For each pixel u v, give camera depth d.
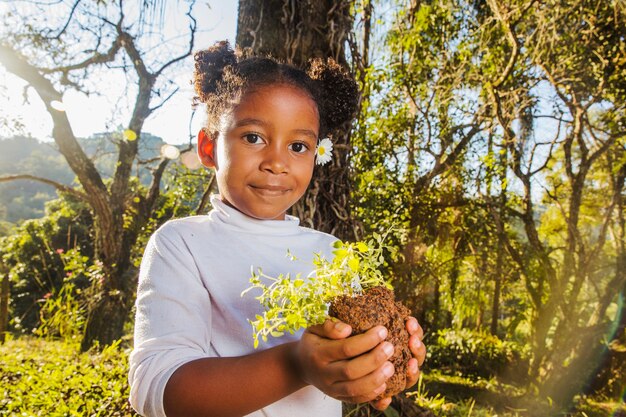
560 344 6.94
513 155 6.71
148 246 1.09
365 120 5.43
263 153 1.01
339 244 0.89
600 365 6.86
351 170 2.29
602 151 6.86
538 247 7.10
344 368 0.69
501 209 6.88
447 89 6.48
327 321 0.75
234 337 1.02
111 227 8.03
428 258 6.94
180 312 0.95
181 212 8.39
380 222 5.67
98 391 2.88
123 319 7.45
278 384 0.78
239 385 0.78
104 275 7.64
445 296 8.42
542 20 5.70
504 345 8.56
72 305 7.41
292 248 1.17
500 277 7.39
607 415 6.04
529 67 6.40
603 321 7.67
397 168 6.30
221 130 1.06
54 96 7.44
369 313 0.78
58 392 2.92
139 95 7.75
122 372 3.20
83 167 7.94
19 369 3.62
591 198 9.49
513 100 6.23
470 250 7.43
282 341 1.06
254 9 2.17
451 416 4.62
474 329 9.70
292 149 1.03
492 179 6.39
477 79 6.50
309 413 1.06
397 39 6.44
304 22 2.16
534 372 7.18
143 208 8.43
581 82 6.35
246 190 1.03
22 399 2.88
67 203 13.80
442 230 7.05
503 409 6.14
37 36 6.51
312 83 1.13
